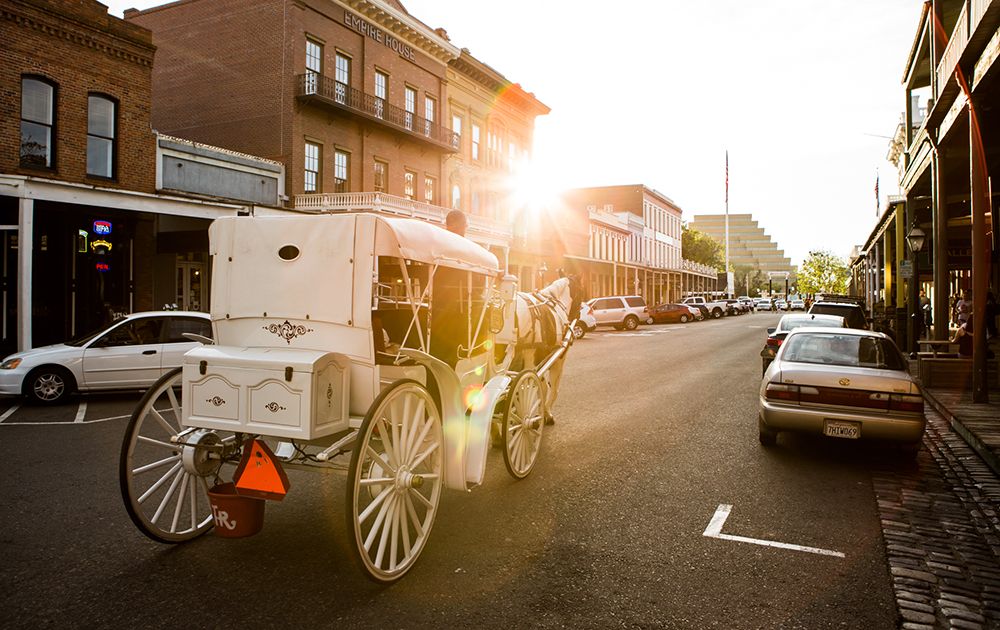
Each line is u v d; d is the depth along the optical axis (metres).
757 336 29.69
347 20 27.22
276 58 25.22
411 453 4.45
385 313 5.05
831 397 7.35
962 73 10.55
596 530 5.22
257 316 4.71
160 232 20.00
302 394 4.05
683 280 82.31
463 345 5.60
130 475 4.42
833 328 8.73
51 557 4.56
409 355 4.50
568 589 4.16
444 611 3.85
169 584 4.16
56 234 17.72
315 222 4.52
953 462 7.44
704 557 4.70
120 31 18.41
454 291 5.50
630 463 7.30
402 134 29.53
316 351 4.42
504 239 36.06
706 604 3.99
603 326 37.44
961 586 4.28
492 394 5.54
